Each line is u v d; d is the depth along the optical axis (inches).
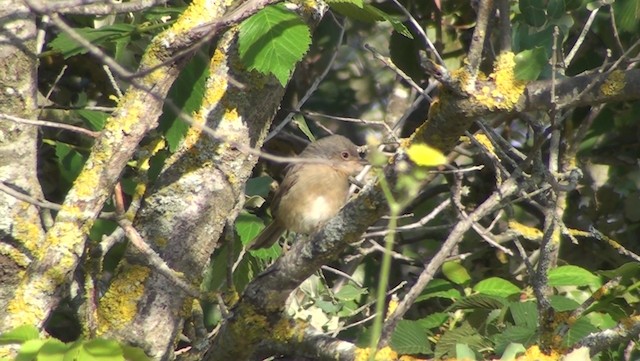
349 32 575.2
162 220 398.3
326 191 516.1
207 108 402.6
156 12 402.6
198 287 401.1
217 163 401.7
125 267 393.7
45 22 416.8
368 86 573.3
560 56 394.0
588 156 536.1
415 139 287.6
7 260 366.0
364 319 484.7
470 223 281.0
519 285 525.0
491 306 418.3
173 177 401.7
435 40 563.5
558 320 319.6
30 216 371.9
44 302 333.7
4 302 366.0
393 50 570.3
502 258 531.8
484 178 553.9
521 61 276.2
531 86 281.4
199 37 337.4
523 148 538.9
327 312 478.9
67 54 379.9
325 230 305.7
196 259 401.1
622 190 533.3
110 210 439.2
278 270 316.2
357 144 573.0
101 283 431.2
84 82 546.3
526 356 290.5
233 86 404.5
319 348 321.7
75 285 387.9
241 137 405.1
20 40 368.5
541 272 309.9
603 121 531.2
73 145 505.0
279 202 520.4
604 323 408.5
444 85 274.5
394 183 285.9
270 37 342.0
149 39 446.6
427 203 549.0
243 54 342.3
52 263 335.0
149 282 390.9
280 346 333.7
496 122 383.2
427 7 566.9
